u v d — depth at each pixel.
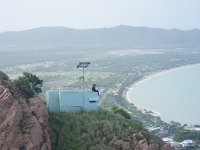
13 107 49.91
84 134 60.88
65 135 59.84
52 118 63.41
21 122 50.66
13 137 48.56
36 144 50.16
